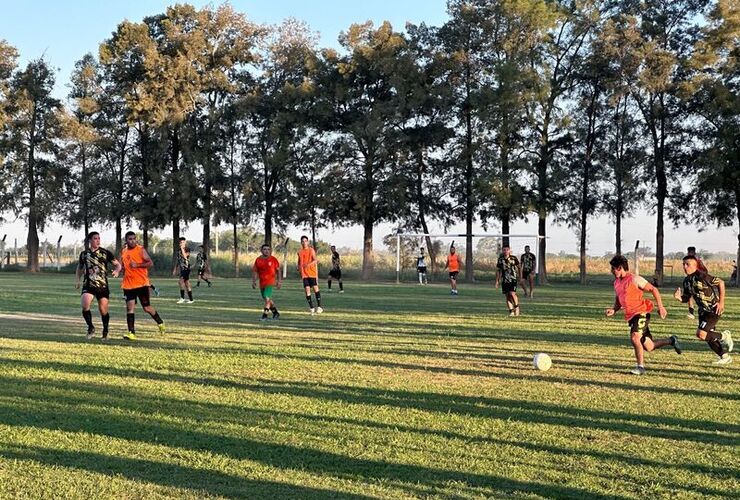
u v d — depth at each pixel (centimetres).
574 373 1051
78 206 6109
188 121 5600
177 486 536
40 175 6050
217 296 2884
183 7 5653
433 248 5522
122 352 1197
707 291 1153
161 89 5475
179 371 1012
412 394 871
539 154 5009
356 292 3409
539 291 3778
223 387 899
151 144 5869
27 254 6194
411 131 5194
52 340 1355
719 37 4388
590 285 4891
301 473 568
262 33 5747
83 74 5781
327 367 1065
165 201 5416
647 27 4688
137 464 587
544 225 5178
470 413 777
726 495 530
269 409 781
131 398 827
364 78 5347
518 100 4719
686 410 809
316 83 5378
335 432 689
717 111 4416
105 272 1397
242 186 5588
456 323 1795
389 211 5300
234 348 1266
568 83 5044
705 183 4494
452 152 5309
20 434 668
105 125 5872
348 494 522
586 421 750
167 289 3416
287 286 3956
